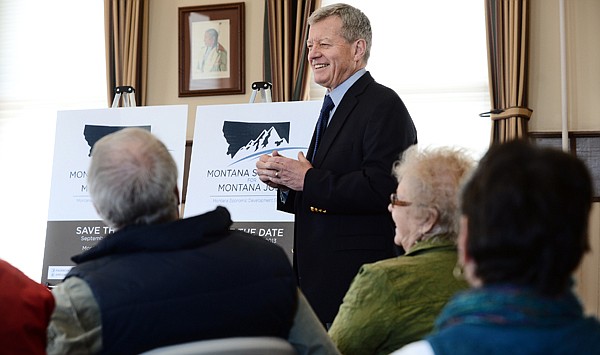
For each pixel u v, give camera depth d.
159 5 5.79
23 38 6.04
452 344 1.03
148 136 1.88
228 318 1.74
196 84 5.65
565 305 1.05
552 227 1.05
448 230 2.03
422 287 1.92
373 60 5.41
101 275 1.68
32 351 1.58
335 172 3.15
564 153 1.11
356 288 1.97
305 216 3.13
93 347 1.63
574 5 5.05
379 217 3.04
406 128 3.15
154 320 1.66
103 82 5.89
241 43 5.60
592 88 4.99
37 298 1.62
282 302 1.82
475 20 5.30
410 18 5.39
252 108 4.22
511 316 1.03
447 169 2.05
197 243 1.77
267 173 3.13
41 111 5.96
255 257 1.82
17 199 5.93
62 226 4.36
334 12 3.34
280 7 5.43
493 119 5.01
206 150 4.23
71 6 5.99
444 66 5.32
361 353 1.93
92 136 4.46
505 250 1.06
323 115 3.36
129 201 1.79
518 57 5.00
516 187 1.07
